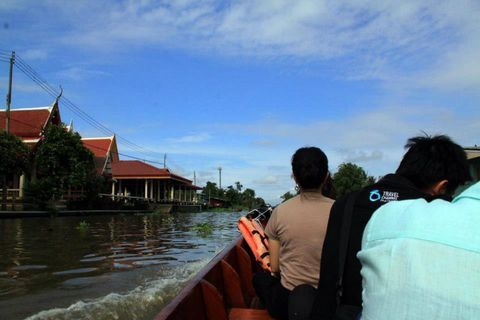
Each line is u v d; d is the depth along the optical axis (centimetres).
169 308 277
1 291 673
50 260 973
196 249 1217
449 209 128
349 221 204
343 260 199
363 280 143
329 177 356
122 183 5522
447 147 199
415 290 120
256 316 395
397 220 136
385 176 216
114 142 4722
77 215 2928
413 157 204
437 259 120
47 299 627
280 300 314
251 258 634
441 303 115
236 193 9569
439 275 118
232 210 7012
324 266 205
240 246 583
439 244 121
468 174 200
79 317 544
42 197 2828
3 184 2659
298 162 312
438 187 201
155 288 695
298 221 305
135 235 1630
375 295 129
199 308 341
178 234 1720
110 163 4484
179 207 5222
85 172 3091
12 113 3569
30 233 1568
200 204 6912
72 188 3356
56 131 3017
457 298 114
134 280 761
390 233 135
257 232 461
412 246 125
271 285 347
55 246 1224
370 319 128
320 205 310
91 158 3262
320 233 301
